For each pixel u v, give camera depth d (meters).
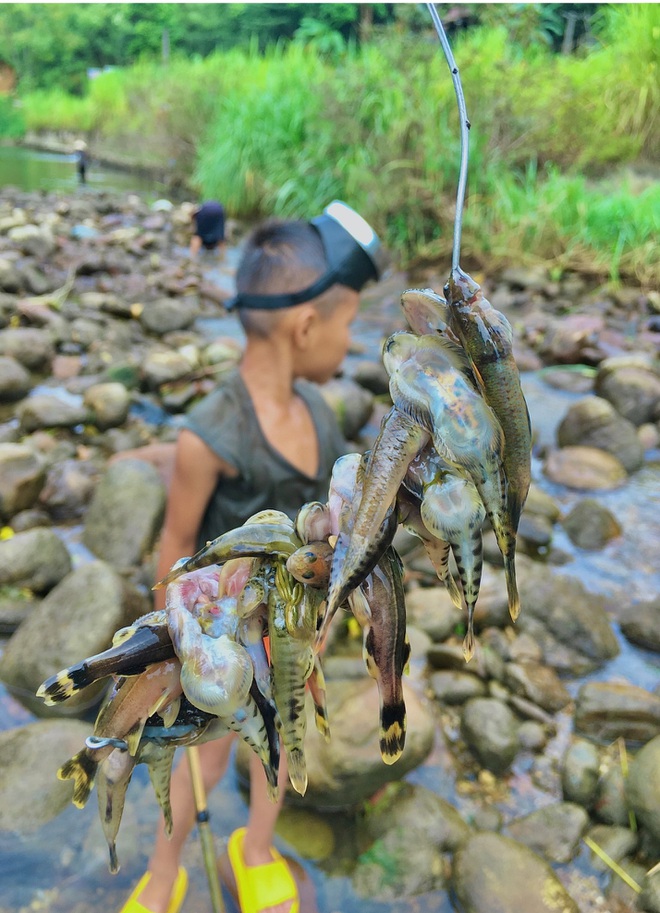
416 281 7.59
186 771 1.82
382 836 1.98
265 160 10.73
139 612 2.62
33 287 6.75
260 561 0.74
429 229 8.28
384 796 2.08
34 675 2.37
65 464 3.64
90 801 2.03
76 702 2.35
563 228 7.51
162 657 0.73
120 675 0.73
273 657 0.72
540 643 2.66
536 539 3.30
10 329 5.54
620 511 3.62
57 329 5.57
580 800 2.12
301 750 0.73
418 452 0.62
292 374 2.14
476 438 0.59
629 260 7.16
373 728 2.09
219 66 15.58
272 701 0.73
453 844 1.97
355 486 0.65
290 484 2.10
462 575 0.62
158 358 5.04
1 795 1.99
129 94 20.84
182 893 1.85
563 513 3.59
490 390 0.60
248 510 2.09
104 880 1.85
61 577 2.93
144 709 0.78
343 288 2.10
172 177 14.95
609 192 8.41
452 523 0.61
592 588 3.06
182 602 0.72
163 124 15.48
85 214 10.84
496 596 2.75
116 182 16.23
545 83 8.72
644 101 9.26
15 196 12.15
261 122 10.79
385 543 0.62
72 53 41.41
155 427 4.46
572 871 1.94
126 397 4.42
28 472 3.41
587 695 2.40
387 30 9.62
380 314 6.70
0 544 2.91
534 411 4.64
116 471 3.33
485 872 1.85
